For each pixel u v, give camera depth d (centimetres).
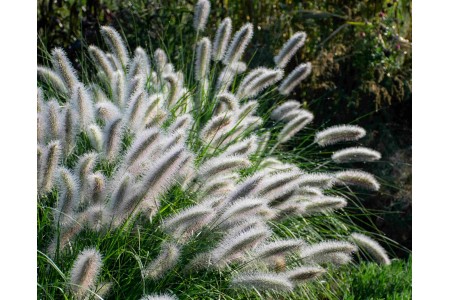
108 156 149
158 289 143
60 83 177
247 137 195
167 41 268
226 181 156
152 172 138
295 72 200
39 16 275
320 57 279
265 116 204
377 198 253
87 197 145
